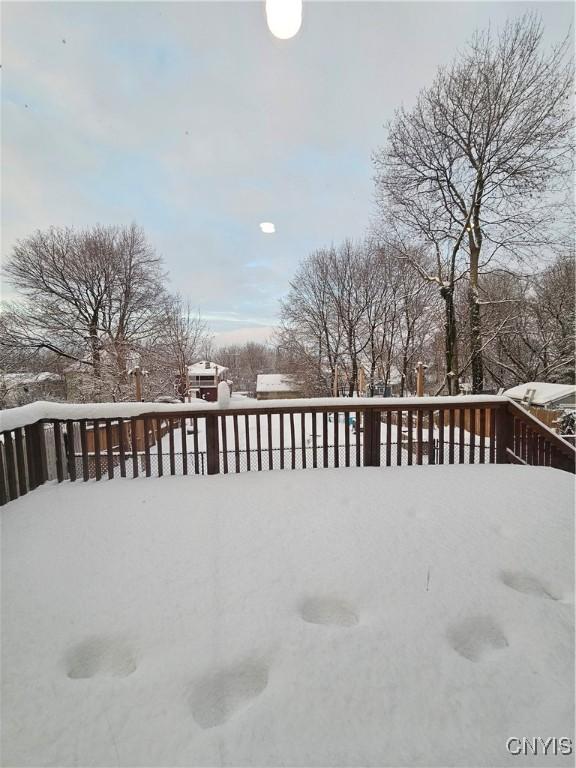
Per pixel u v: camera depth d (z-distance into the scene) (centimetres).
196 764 111
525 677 139
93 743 118
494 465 380
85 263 1695
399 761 112
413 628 163
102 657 153
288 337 2377
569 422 937
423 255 1434
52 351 1692
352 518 263
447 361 1175
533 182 986
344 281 2141
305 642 155
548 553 218
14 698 132
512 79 963
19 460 312
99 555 220
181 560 214
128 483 341
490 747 116
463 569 204
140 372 1279
